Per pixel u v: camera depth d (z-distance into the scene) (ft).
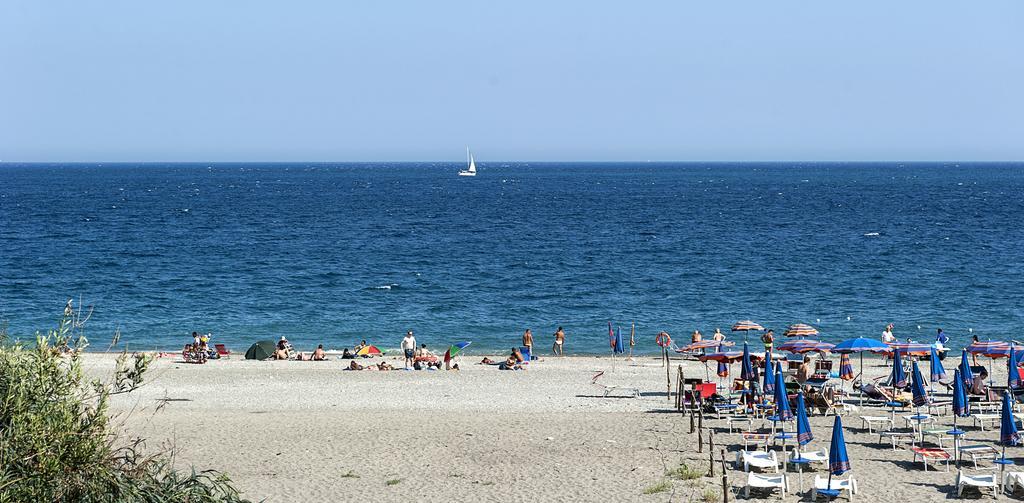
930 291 289.12
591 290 295.69
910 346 147.74
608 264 355.77
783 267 343.26
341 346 219.00
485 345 220.43
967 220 551.18
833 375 163.63
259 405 147.43
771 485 98.07
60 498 64.80
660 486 102.68
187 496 76.07
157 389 157.89
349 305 269.44
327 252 394.52
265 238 452.76
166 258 369.71
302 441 124.98
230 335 229.45
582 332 234.79
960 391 114.32
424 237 462.60
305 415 140.05
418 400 151.33
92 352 206.28
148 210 647.15
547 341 225.15
